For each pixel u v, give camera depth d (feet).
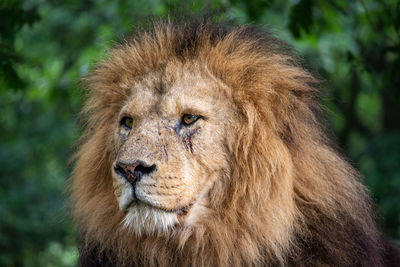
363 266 26.00
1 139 74.38
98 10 57.93
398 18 40.55
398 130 68.80
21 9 41.14
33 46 65.31
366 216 27.09
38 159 71.82
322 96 29.76
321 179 26.02
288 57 27.99
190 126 25.75
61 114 71.61
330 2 44.91
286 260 25.61
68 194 31.12
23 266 62.80
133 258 26.55
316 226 25.84
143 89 26.89
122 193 24.57
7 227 59.47
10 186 65.16
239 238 25.70
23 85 42.57
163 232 25.54
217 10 32.40
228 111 26.14
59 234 60.95
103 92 28.89
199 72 26.50
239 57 26.86
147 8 50.47
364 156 59.11
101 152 27.94
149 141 25.04
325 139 27.89
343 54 57.26
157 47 27.89
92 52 57.52
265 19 50.49
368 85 70.79
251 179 25.80
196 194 25.41
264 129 25.96
